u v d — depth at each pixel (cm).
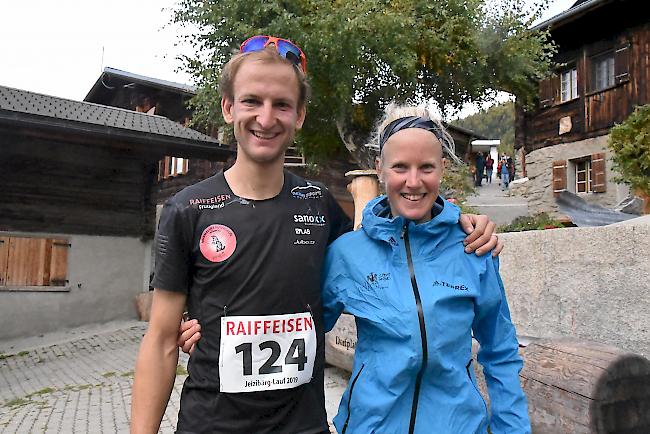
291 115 178
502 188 2473
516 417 175
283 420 166
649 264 342
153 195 1265
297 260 173
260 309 167
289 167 1591
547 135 1552
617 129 779
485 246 180
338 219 200
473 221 187
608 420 252
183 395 172
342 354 548
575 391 259
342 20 1019
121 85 1917
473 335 195
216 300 168
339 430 181
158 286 170
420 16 1193
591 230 385
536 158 1571
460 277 176
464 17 1211
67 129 964
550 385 272
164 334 172
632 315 351
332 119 1262
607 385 255
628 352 266
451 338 169
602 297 373
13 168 1107
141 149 1088
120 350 942
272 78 174
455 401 167
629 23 1323
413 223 180
